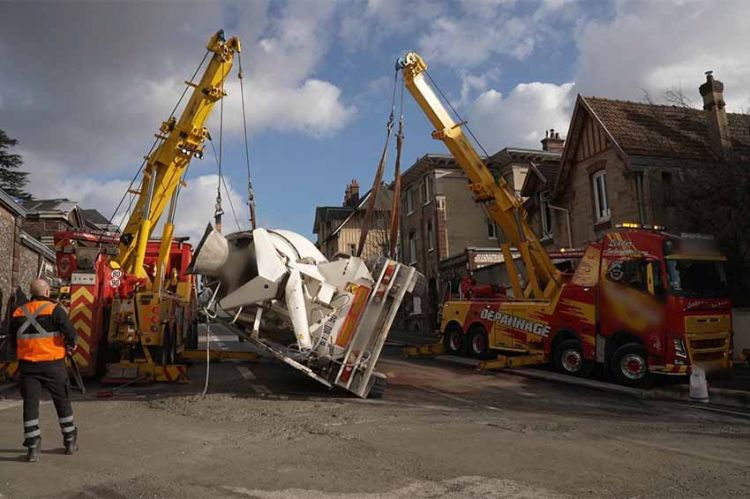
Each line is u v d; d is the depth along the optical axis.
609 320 12.11
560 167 21.88
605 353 12.18
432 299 32.22
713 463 5.84
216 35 12.23
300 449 6.24
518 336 14.41
